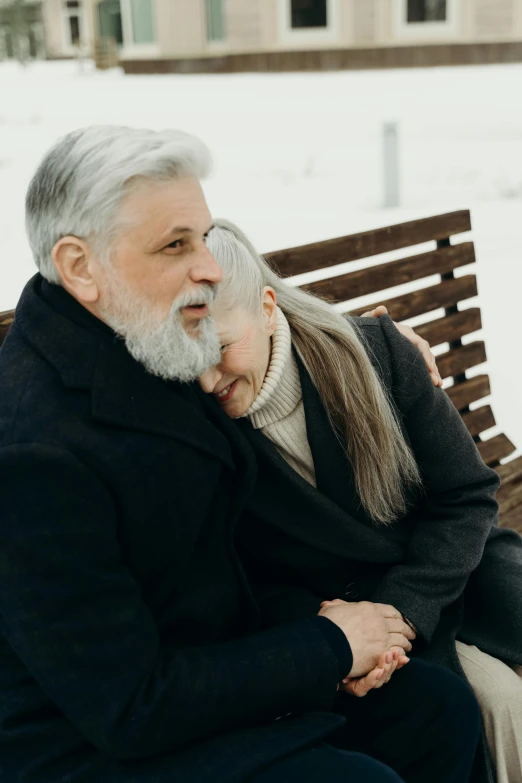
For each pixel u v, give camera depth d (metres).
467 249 3.14
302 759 1.51
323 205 9.37
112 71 31.84
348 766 1.51
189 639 1.64
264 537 1.91
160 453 1.50
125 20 30.94
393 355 1.96
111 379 1.49
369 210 9.06
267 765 1.49
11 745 1.50
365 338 1.95
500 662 1.93
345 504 1.91
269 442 1.83
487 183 10.05
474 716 1.73
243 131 15.27
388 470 1.87
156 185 1.41
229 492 1.68
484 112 15.84
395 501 1.94
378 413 1.85
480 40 24.75
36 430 1.42
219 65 28.25
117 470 1.45
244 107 18.59
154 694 1.43
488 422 3.16
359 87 21.05
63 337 1.49
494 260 6.75
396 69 25.33
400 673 1.76
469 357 3.14
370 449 1.84
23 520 1.38
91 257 1.44
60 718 1.49
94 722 1.41
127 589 1.45
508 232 7.68
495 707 1.84
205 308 1.52
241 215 9.00
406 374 1.94
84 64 35.44
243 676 1.49
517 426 3.96
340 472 1.87
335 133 14.59
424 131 14.19
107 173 1.38
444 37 25.14
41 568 1.39
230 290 1.69
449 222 3.07
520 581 2.00
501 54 24.42
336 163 11.88
